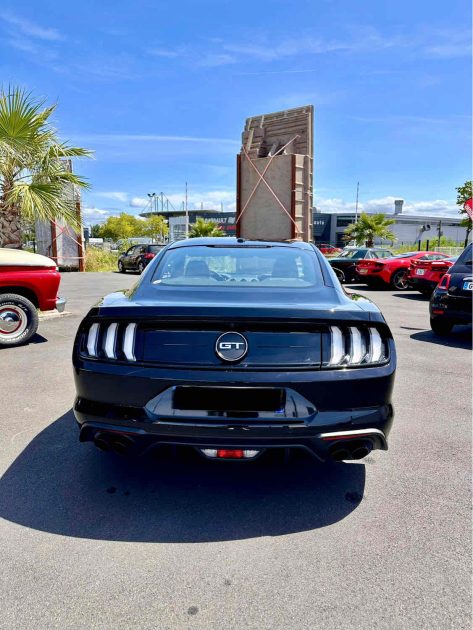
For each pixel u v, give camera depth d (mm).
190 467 2881
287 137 9922
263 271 2994
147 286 2775
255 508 2445
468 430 3479
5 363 5238
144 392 2268
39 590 1848
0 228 8531
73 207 9211
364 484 2697
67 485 2652
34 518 2332
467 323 6461
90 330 2422
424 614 1739
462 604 1789
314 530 2258
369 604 1789
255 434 2207
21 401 4020
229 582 1903
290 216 9531
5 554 2059
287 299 2535
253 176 10312
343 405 2260
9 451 3072
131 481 2707
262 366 2227
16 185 8273
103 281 16094
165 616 1728
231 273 2969
